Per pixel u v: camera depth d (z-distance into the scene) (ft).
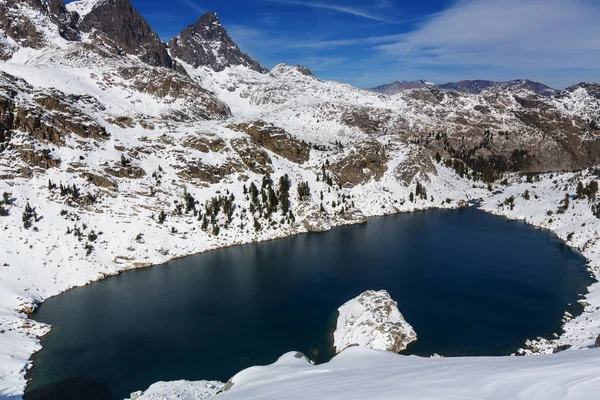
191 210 463.01
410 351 219.82
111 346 230.68
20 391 187.42
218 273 353.72
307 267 367.45
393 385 90.48
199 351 225.15
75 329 251.39
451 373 94.73
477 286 314.76
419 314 265.95
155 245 395.96
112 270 351.46
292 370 144.77
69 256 342.03
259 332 246.47
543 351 211.00
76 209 392.68
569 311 267.18
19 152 404.36
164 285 326.44
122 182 454.40
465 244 441.68
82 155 451.12
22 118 424.46
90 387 191.93
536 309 271.28
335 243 450.71
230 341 235.61
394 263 375.66
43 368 208.44
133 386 192.54
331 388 98.68
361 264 373.81
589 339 210.79
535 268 356.18
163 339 238.68
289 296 300.61
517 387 74.28
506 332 239.91
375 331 225.56
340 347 225.35
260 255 407.44
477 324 250.98
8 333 233.96
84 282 327.47
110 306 285.64
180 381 181.06
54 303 291.38
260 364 211.20
